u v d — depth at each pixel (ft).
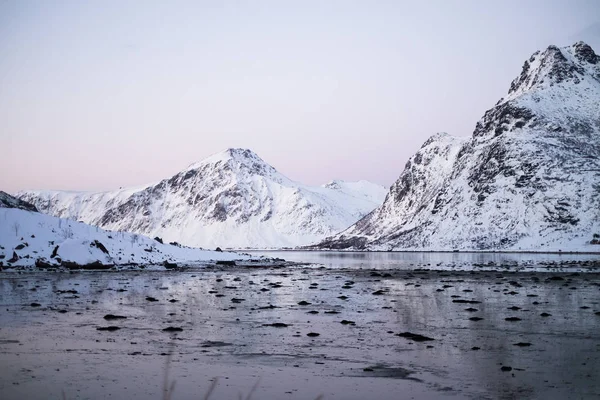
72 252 214.90
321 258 437.58
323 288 146.10
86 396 43.19
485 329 77.20
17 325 77.30
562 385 47.70
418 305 106.32
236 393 44.86
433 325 81.10
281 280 179.11
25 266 197.67
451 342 67.72
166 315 89.76
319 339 69.56
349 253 590.96
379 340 69.05
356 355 60.13
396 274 208.13
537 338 69.92
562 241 428.56
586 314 91.20
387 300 115.55
